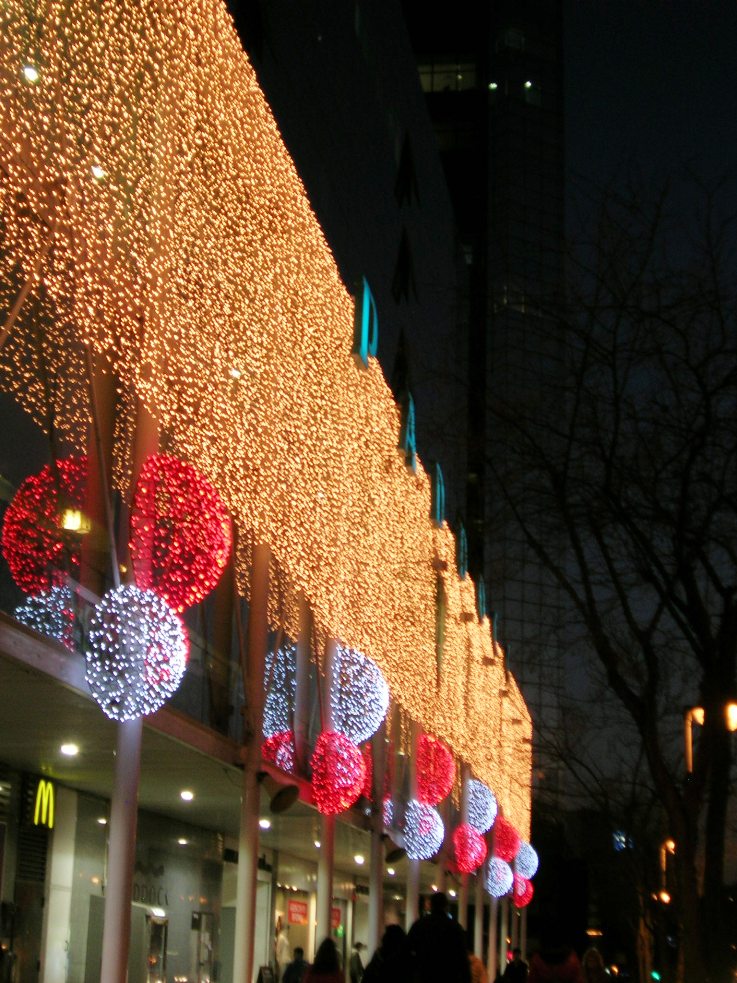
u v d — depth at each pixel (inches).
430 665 1408.7
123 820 595.8
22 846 776.3
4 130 482.0
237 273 759.7
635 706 503.2
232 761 784.9
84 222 557.6
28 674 510.0
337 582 997.8
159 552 589.3
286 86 1119.0
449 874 1811.0
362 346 1016.9
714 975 462.6
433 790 1357.0
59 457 575.5
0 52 476.1
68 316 572.4
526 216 3604.8
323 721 1004.6
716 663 478.6
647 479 494.9
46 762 761.0
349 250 1382.9
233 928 1142.3
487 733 1872.5
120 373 620.7
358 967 1254.3
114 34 571.8
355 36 1477.6
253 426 795.4
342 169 1363.2
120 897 589.3
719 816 473.1
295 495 885.8
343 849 1421.0
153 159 621.0
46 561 538.9
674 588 486.9
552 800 1250.6
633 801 828.6
